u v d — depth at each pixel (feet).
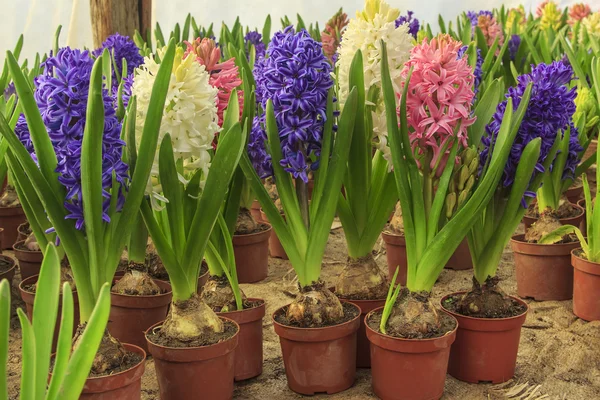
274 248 12.37
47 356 4.41
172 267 6.45
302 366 7.09
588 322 8.99
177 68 6.42
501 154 6.49
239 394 7.28
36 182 5.59
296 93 6.54
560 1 25.40
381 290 7.89
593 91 12.71
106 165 5.72
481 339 7.22
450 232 6.63
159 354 6.46
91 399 5.67
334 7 24.70
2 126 5.43
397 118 6.97
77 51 5.71
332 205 6.89
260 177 7.27
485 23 17.84
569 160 9.75
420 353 6.63
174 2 24.00
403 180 6.73
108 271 6.06
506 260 11.89
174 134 6.43
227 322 7.09
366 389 7.31
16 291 10.21
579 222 10.78
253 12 24.62
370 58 7.55
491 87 7.24
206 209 6.40
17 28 22.30
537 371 7.72
